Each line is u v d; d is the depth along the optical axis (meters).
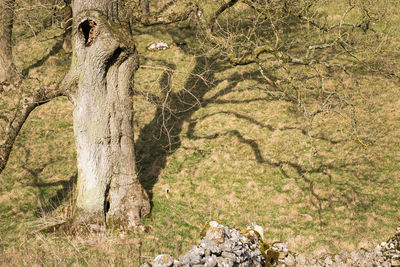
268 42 22.27
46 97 12.94
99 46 12.30
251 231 9.59
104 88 13.02
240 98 21.84
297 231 13.41
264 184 16.12
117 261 9.32
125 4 13.42
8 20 20.34
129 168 13.83
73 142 19.12
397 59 22.77
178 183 16.31
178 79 23.67
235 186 16.09
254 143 18.44
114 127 13.31
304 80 21.69
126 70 13.33
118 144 13.52
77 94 12.86
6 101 21.22
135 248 10.93
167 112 21.16
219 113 20.75
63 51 26.25
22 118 12.97
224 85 23.05
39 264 8.84
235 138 18.81
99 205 13.10
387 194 15.01
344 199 14.98
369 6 16.62
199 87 23.09
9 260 9.23
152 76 24.16
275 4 16.17
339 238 12.85
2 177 16.44
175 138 19.30
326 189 15.53
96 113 12.92
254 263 8.48
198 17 15.16
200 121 20.34
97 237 11.99
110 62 13.04
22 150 18.39
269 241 12.77
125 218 13.48
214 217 14.25
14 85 21.58
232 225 13.79
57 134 19.73
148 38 28.47
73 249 10.33
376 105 20.30
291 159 17.33
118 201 13.52
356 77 22.50
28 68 24.50
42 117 21.09
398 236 10.42
